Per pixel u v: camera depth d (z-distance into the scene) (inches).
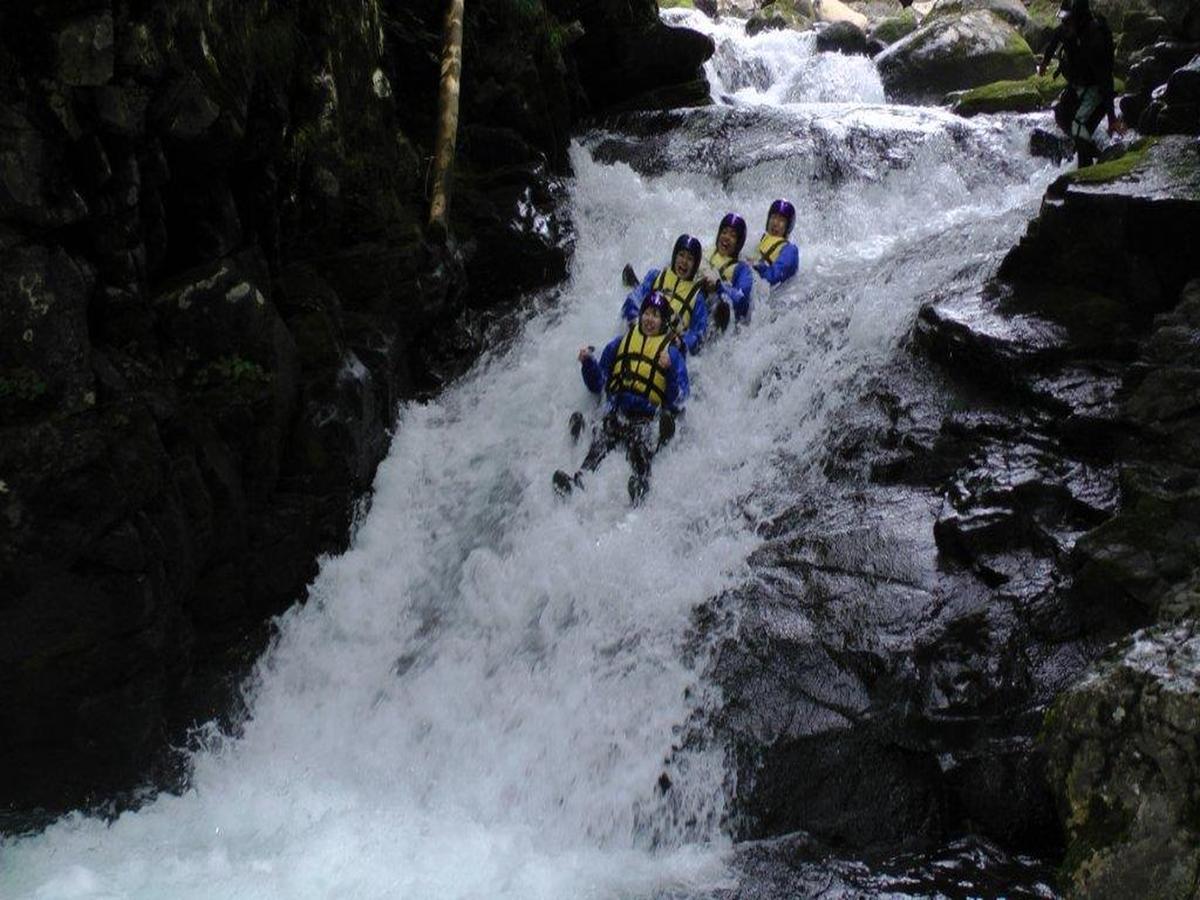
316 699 235.3
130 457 196.4
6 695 196.5
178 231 232.1
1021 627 204.8
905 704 199.5
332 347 253.6
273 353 233.3
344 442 249.6
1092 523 219.0
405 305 291.7
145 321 214.7
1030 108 466.6
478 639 240.1
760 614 224.2
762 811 195.8
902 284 304.7
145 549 200.5
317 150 273.1
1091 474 228.8
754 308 313.4
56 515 187.6
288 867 186.7
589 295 336.5
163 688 215.0
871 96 618.2
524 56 391.2
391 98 312.3
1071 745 151.4
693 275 311.1
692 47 487.2
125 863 189.6
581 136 441.4
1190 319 240.4
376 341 276.1
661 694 216.2
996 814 188.4
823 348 292.2
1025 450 238.4
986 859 182.5
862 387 276.4
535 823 202.8
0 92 183.9
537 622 239.1
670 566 243.3
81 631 197.0
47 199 188.9
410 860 188.5
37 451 185.2
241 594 234.7
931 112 444.5
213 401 225.6
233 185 247.4
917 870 180.2
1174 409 221.3
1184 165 279.3
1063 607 204.7
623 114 450.0
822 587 226.2
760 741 202.5
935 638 207.5
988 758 191.2
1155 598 192.4
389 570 256.7
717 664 217.3
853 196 380.5
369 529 262.2
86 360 194.1
